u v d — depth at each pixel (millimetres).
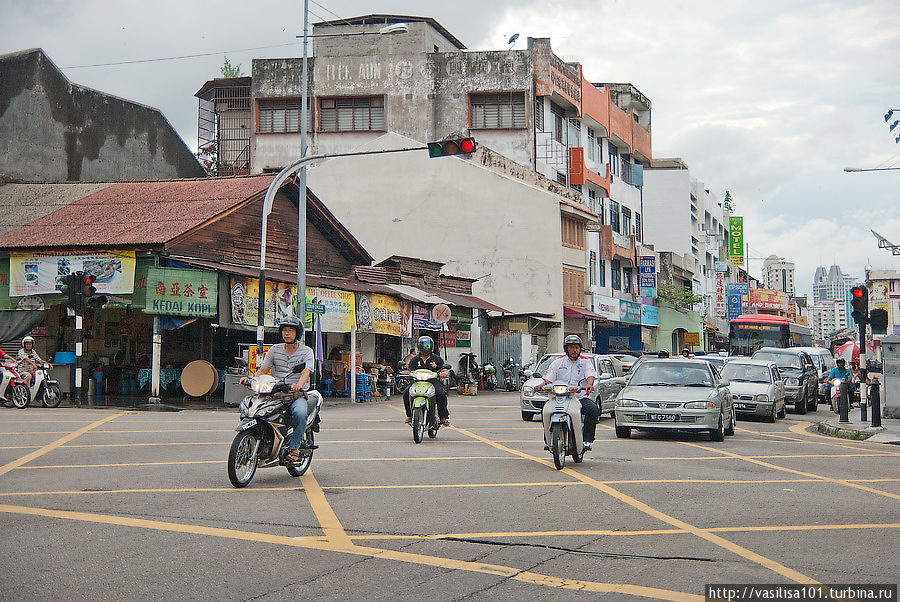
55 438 14648
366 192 43500
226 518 7949
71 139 36969
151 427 16922
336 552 6633
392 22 48125
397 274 35781
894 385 22422
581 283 46719
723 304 85375
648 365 18250
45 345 26594
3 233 26359
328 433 16500
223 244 26906
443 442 15156
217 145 48938
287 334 10500
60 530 7367
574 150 49719
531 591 5602
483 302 39250
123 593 5484
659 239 74125
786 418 25109
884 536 7449
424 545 6902
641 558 6523
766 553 6723
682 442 16203
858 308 20828
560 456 11805
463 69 46688
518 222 42844
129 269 23438
